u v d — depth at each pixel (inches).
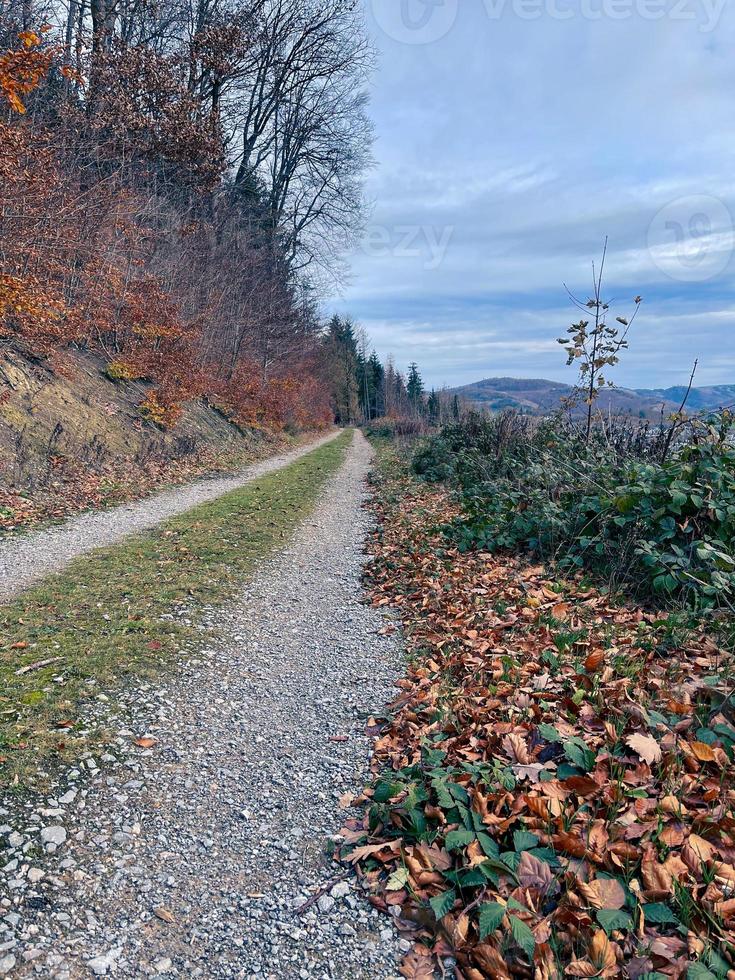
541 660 185.3
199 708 182.5
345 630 249.9
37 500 444.5
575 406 412.5
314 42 1205.1
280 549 384.5
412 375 3634.4
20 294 551.5
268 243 1330.0
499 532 326.3
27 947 101.0
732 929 93.1
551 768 132.3
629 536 257.4
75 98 806.5
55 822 130.3
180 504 510.0
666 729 137.1
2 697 176.2
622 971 89.4
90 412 634.2
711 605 204.7
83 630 230.8
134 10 995.3
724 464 247.6
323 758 157.2
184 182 1034.1
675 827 112.0
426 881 110.9
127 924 106.9
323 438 1723.7
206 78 1115.9
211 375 1013.8
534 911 99.2
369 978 96.6
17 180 547.2
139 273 851.4
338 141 1288.1
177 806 138.4
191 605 267.9
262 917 108.4
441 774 130.6
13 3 701.3
